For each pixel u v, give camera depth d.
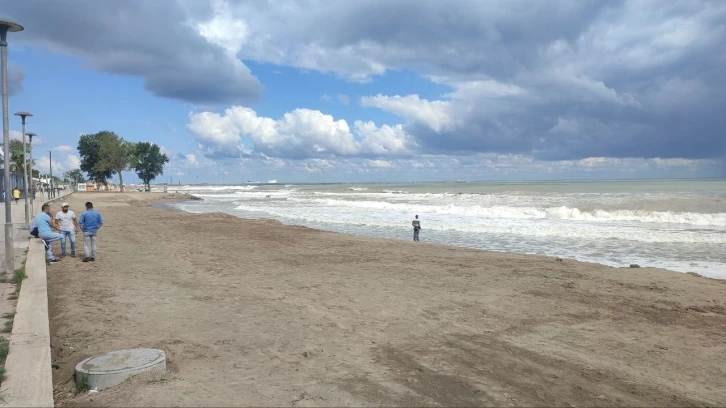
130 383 5.05
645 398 5.09
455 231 24.48
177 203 60.78
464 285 10.80
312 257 14.94
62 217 14.68
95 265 13.32
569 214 30.17
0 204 36.69
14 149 72.75
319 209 42.12
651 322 8.02
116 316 8.02
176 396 4.72
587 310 8.71
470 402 4.84
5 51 10.41
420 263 13.68
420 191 87.62
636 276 11.66
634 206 33.44
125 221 28.95
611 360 6.25
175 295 9.73
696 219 26.44
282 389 5.05
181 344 6.56
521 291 10.19
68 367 5.80
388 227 27.02
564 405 4.85
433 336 7.15
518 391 5.16
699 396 5.20
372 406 4.67
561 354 6.44
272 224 26.39
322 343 6.74
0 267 10.96
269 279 11.57
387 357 6.20
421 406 4.71
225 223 27.12
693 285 10.70
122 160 105.00
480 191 77.31
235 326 7.54
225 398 4.74
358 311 8.58
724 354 6.52
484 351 6.49
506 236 22.28
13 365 5.27
